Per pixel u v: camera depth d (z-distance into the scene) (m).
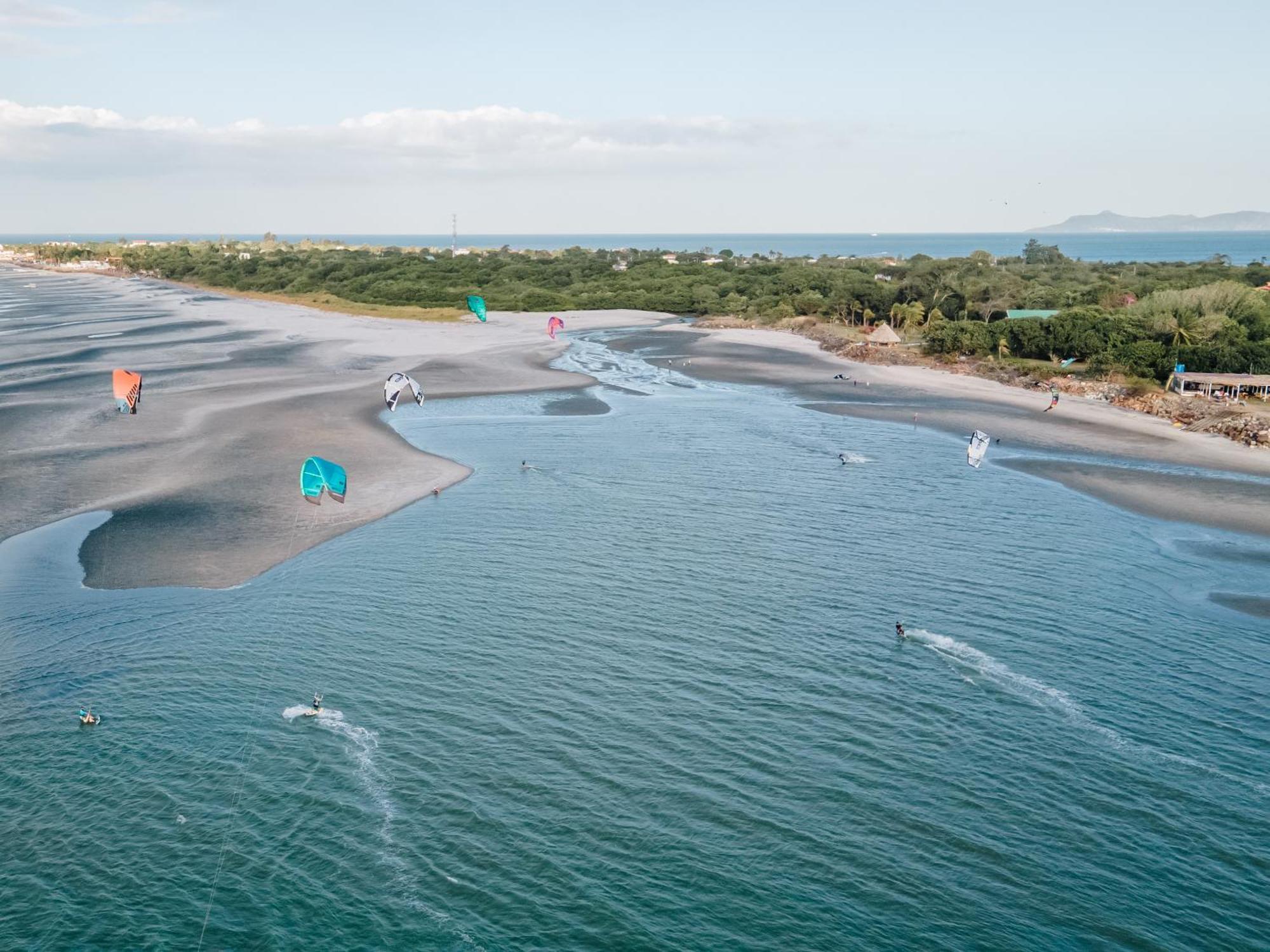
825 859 26.27
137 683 34.69
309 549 47.81
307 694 34.22
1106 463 68.94
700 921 24.02
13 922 23.73
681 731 32.38
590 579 45.22
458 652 37.59
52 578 43.25
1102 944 23.61
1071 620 41.56
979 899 25.00
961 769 30.53
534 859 26.11
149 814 27.70
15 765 29.77
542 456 67.81
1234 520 55.84
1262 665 37.72
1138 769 30.72
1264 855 26.86
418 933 23.53
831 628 40.38
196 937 23.33
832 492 60.62
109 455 63.84
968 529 53.69
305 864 25.83
